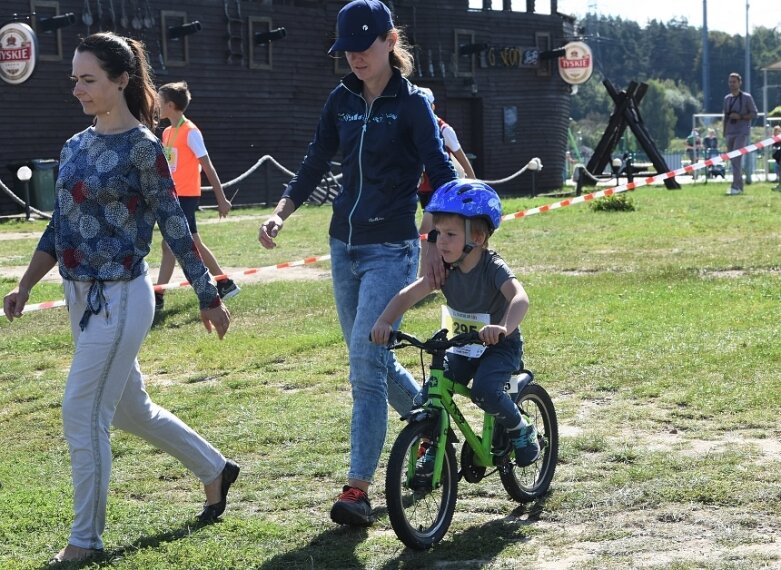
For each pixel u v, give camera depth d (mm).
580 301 11555
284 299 12766
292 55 35938
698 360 8625
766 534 5172
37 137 29891
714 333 9586
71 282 5246
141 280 5285
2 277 15398
